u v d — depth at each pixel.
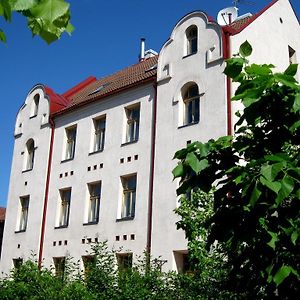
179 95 18.80
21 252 23.48
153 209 18.20
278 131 5.00
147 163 19.14
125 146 20.31
